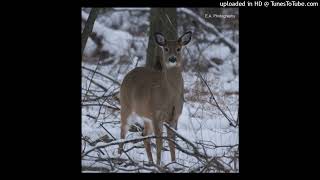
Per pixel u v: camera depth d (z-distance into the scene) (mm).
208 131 13680
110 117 15375
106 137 12883
